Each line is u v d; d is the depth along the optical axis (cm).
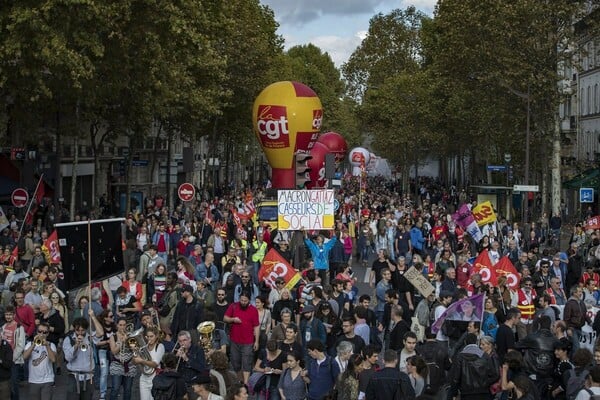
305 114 4862
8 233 3366
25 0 3150
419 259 2462
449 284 2300
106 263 1734
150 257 2578
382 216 4503
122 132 4759
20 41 3148
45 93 3328
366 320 1831
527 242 3997
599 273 2552
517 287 2286
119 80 3691
